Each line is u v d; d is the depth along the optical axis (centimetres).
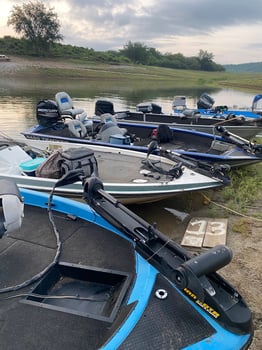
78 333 185
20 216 244
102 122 757
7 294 213
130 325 180
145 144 739
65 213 306
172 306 192
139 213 518
